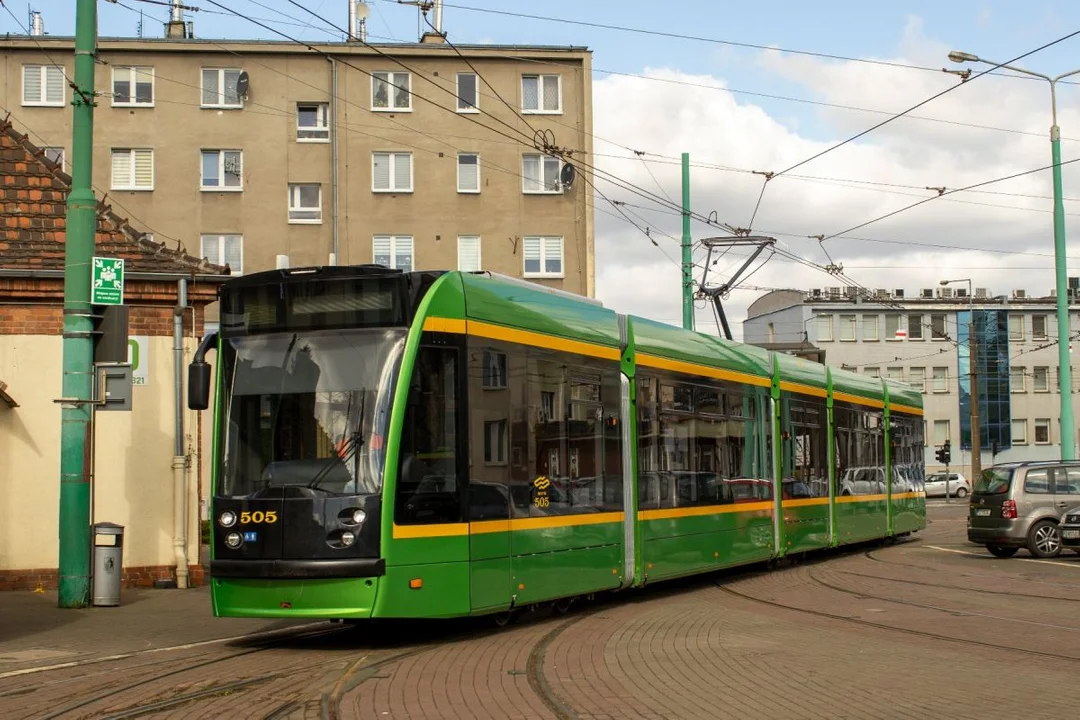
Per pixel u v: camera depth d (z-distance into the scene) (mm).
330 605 11305
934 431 78875
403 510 11523
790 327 80500
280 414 11891
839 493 24203
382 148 47719
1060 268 31047
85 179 15742
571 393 14312
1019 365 79875
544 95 48719
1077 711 8648
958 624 14000
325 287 12031
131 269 18188
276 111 47500
